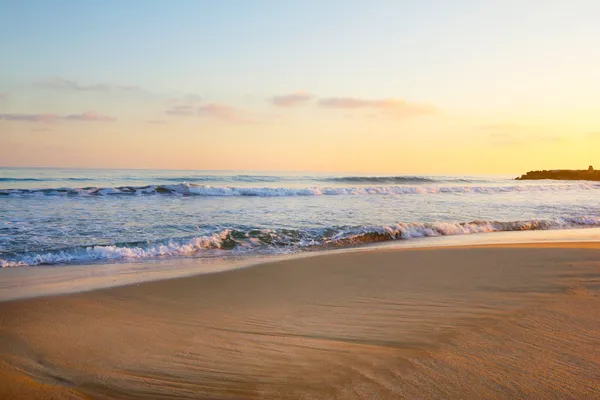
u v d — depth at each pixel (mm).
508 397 2947
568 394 2977
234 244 11000
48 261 8758
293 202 22344
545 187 40250
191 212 17031
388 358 3664
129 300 5801
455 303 5453
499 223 15117
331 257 9086
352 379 3279
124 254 9578
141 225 13320
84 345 4066
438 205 22109
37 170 73875
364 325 4641
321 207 20016
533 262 8328
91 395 3055
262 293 6180
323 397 3008
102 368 3529
